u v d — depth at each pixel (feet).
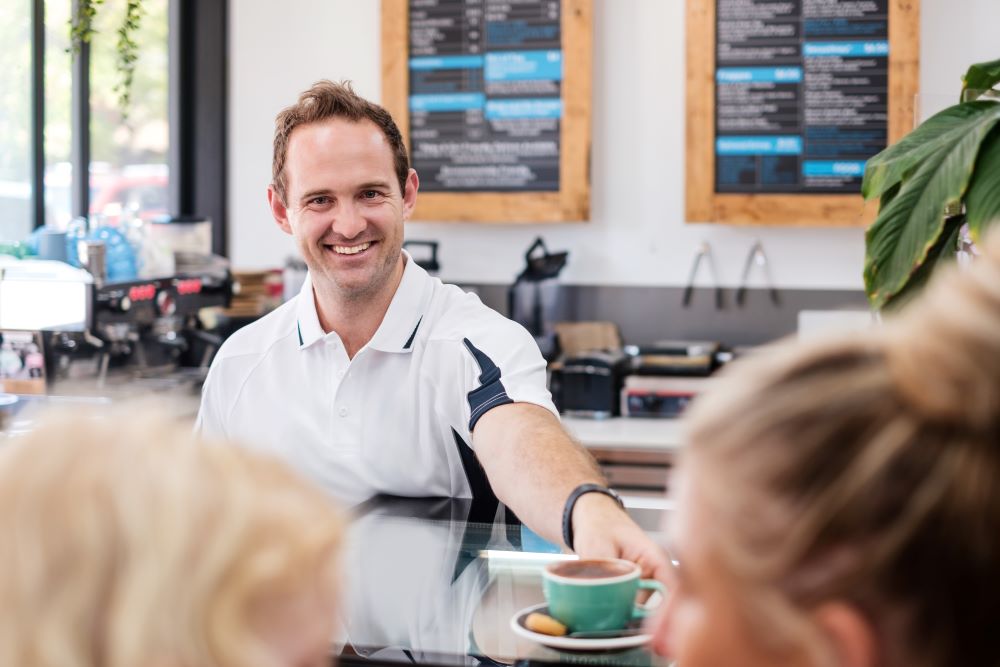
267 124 14.65
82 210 13.26
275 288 14.08
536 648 3.83
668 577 4.16
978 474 1.76
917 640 1.83
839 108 13.03
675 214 13.65
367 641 3.90
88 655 1.46
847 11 12.94
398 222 7.11
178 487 1.52
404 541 4.85
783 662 1.90
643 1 13.53
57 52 12.84
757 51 13.14
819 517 1.80
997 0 12.75
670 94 13.55
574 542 4.76
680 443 2.05
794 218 13.15
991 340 1.78
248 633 1.49
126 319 11.07
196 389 11.74
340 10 14.38
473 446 6.54
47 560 1.47
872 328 2.04
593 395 12.78
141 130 14.39
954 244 6.27
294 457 7.26
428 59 13.83
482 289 14.15
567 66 13.50
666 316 13.73
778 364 1.93
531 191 13.69
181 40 14.73
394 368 7.09
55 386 10.77
